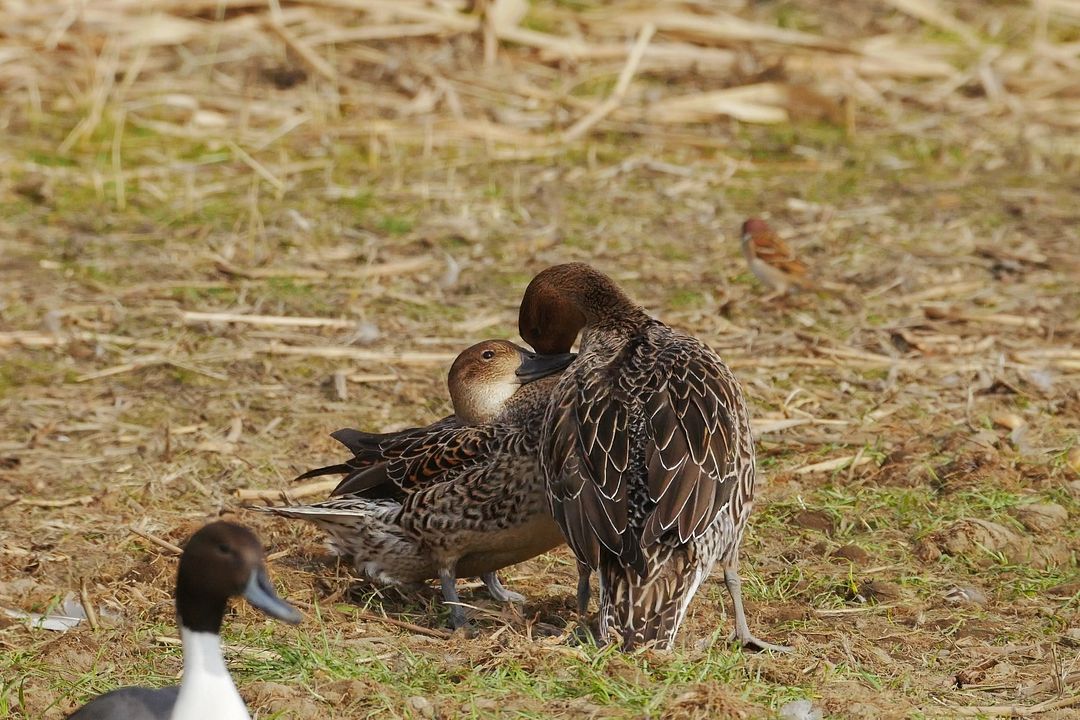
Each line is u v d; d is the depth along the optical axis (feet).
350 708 24.17
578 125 61.36
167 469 36.29
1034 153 61.41
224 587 20.85
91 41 64.85
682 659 25.35
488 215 53.72
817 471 36.14
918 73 69.31
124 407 39.83
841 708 24.11
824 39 69.97
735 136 62.69
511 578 31.60
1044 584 30.55
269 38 67.00
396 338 44.39
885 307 47.09
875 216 54.85
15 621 28.43
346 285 48.06
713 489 26.50
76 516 33.83
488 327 45.24
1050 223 54.39
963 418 39.14
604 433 27.12
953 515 33.42
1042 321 45.83
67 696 24.91
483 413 30.91
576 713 23.58
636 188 56.85
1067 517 33.47
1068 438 37.78
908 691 25.58
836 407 39.96
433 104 63.21
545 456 27.86
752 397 40.40
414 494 29.63
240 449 37.55
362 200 54.60
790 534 33.04
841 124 64.39
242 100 62.80
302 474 35.37
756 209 55.42
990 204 56.24
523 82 65.46
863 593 30.27
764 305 46.93
